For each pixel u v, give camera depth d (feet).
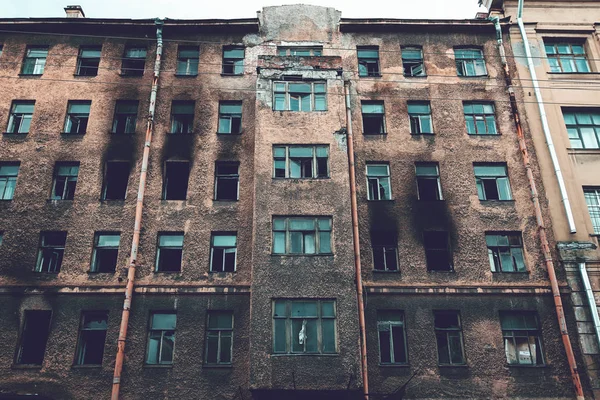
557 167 71.15
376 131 74.90
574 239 67.26
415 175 70.95
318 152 68.54
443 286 64.18
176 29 80.48
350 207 65.05
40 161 70.38
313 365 56.65
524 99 76.54
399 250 66.18
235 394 58.65
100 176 69.77
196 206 68.08
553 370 60.44
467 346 61.41
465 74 79.56
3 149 71.10
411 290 63.82
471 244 66.74
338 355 57.06
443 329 62.80
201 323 61.98
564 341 61.00
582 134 75.41
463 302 63.57
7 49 78.59
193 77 77.10
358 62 79.87
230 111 75.51
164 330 62.18
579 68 80.48
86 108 75.10
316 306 59.77
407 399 58.65
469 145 72.90
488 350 61.26
